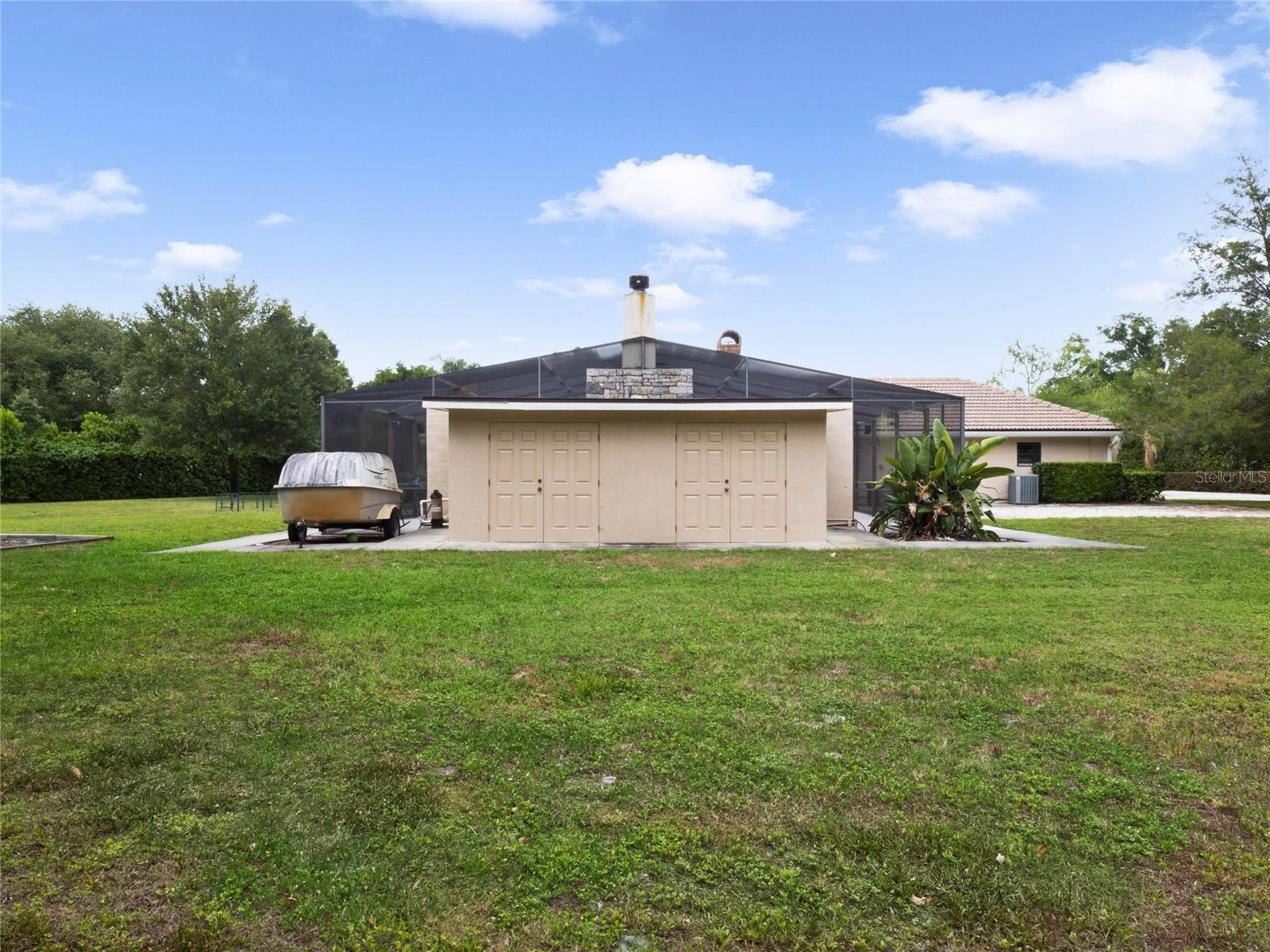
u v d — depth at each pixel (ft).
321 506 44.32
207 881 8.61
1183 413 83.66
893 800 10.53
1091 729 13.25
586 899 8.25
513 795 10.69
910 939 7.60
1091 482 86.53
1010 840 9.45
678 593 26.12
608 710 14.15
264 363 118.01
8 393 160.45
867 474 64.28
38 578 29.32
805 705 14.40
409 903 8.16
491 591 26.45
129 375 113.91
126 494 105.60
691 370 56.39
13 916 7.90
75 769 11.51
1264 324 86.28
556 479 44.01
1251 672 16.63
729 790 10.82
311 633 20.20
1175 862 8.98
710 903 8.16
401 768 11.58
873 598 25.07
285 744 12.62
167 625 21.16
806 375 56.65
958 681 15.98
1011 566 32.68
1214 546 41.19
